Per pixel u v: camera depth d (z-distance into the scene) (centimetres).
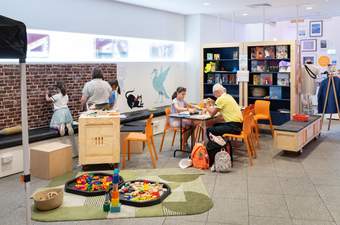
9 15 569
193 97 1030
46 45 645
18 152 543
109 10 770
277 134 643
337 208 412
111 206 401
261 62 876
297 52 828
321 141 762
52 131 598
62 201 424
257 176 529
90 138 546
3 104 572
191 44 1023
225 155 552
